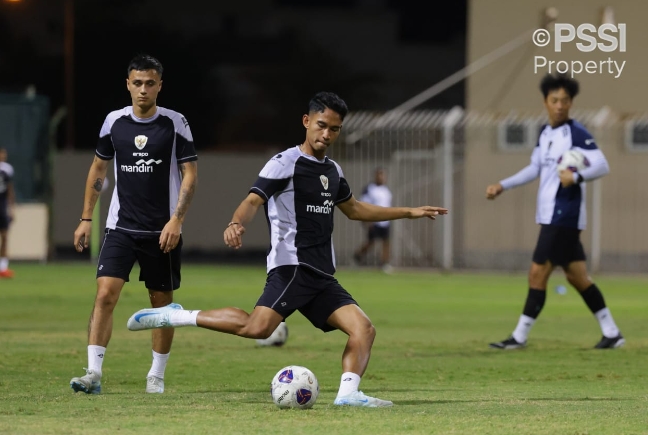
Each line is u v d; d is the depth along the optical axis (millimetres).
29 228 92500
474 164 89562
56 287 65250
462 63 172875
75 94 155625
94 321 24688
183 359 33125
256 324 22328
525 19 90312
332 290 22953
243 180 110000
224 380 28328
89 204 25484
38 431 18891
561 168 36688
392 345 38375
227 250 111125
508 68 90625
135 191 24969
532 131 88062
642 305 58719
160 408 22094
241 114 169375
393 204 91312
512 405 23328
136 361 32344
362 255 91750
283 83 170375
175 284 25734
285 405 21953
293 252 22625
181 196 24859
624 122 85438
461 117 88938
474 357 34844
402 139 92125
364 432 19156
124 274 24969
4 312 49125
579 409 22781
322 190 22828
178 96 165625
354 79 172125
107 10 159000
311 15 172625
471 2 91375
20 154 92125
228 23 169375
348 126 91438
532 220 88625
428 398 24734
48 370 29641
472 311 53750
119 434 18672
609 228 87000
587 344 39531
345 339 39969
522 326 37688
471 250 89938
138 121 24969
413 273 87188
